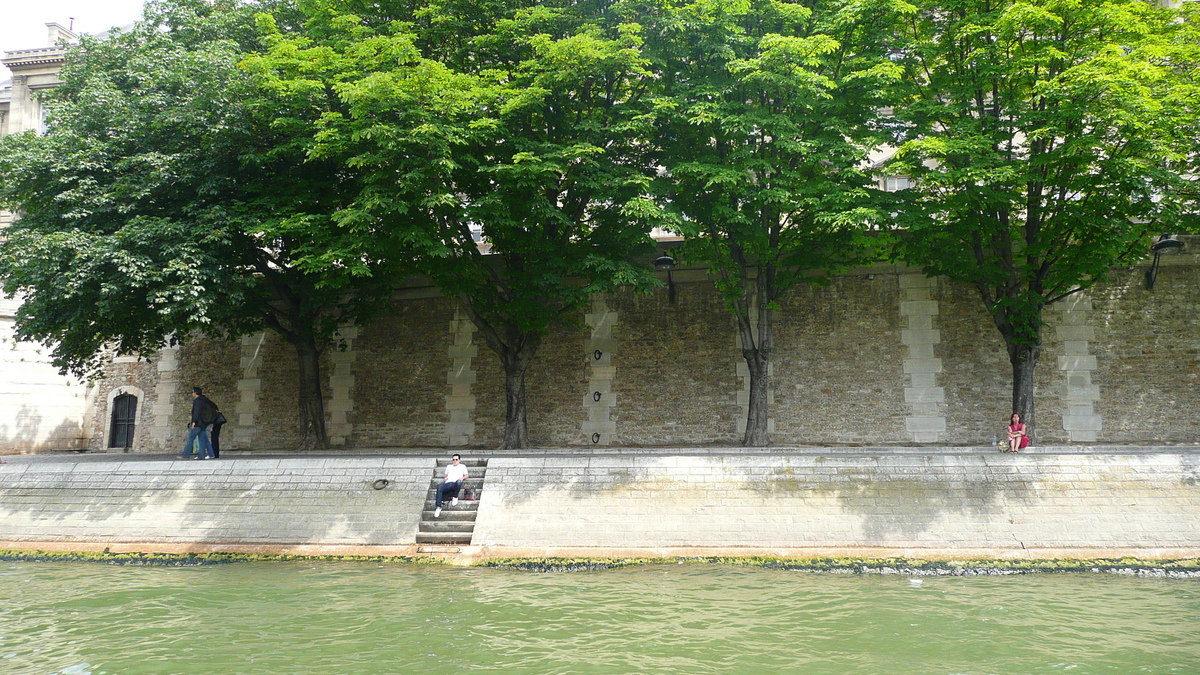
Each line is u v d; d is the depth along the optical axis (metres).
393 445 21.23
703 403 19.56
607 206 16.62
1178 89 13.32
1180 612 9.34
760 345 17.23
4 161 15.48
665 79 15.71
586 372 20.31
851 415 18.92
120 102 15.84
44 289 15.43
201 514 13.85
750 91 15.38
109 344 24.72
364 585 11.16
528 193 15.07
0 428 23.66
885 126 16.55
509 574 11.84
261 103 15.11
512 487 13.40
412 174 13.50
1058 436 18.05
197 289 14.52
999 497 12.32
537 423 20.38
